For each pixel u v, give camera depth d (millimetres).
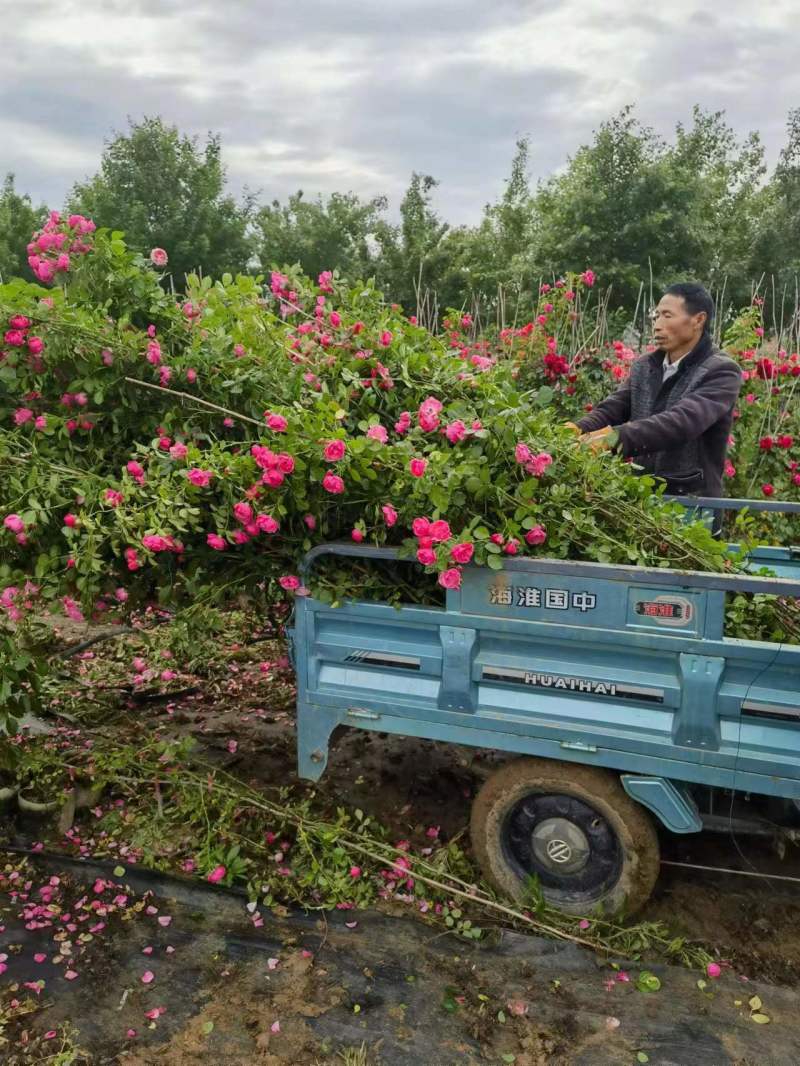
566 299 6297
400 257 23953
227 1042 2330
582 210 19875
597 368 6109
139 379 2953
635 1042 2326
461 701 2762
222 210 26422
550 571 2570
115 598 3023
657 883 3055
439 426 2840
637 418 3990
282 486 2711
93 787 3338
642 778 2617
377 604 2820
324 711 2969
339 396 2984
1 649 2930
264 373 2963
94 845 3193
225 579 3047
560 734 2664
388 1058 2279
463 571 2674
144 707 4410
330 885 2898
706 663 2453
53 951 2682
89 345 2852
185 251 25328
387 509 2635
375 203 26781
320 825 3076
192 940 2721
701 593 2424
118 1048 2316
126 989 2518
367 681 2902
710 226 21094
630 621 2516
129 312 2975
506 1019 2406
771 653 2367
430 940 2715
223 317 3133
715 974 2562
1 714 2988
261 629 4703
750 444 5934
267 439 2719
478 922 2828
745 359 6238
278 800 3502
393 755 3910
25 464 2852
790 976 2625
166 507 2646
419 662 2803
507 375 3064
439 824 3396
